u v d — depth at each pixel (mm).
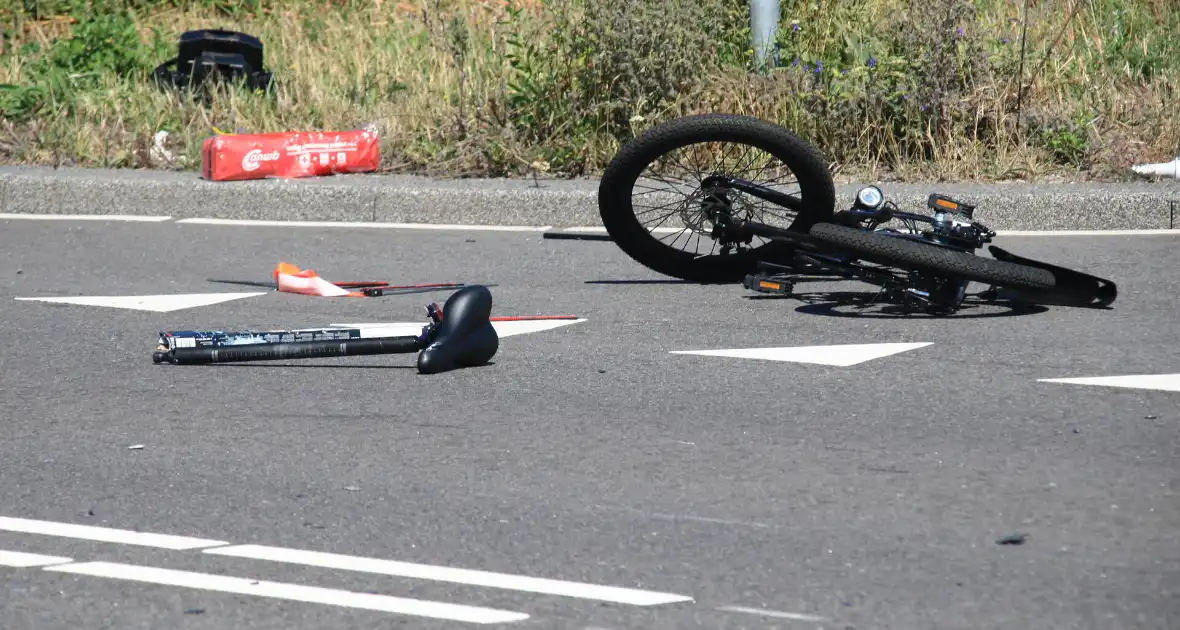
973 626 12492
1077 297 25125
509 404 19703
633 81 39844
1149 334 23500
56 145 42500
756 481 16359
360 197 37000
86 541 14734
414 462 17203
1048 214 34625
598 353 22656
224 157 38438
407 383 20891
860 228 26031
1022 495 15773
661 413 19188
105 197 38312
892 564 13906
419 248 32938
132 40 50469
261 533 14906
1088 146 38812
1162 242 32375
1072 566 13766
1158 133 39344
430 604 13078
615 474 16672
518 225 36219
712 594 13250
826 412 19141
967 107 39531
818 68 39875
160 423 18953
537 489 16188
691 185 32562
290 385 20859
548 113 41125
